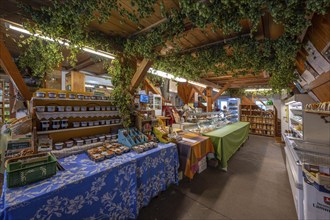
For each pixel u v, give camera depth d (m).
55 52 2.20
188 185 2.78
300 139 2.64
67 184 1.35
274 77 3.21
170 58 2.90
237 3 1.33
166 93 6.48
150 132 2.89
